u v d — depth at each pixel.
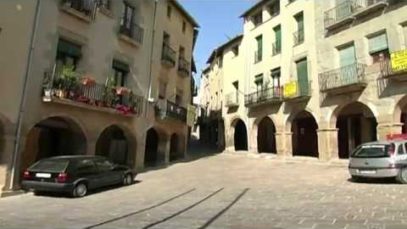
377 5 19.45
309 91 23.81
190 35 28.72
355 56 20.89
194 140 48.78
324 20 23.16
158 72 22.75
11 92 13.27
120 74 19.53
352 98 20.70
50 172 12.50
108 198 12.27
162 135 24.25
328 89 21.78
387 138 16.36
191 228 7.34
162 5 23.67
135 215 8.97
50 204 11.10
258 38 30.81
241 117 31.59
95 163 13.87
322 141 22.56
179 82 26.38
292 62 25.92
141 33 20.73
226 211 9.23
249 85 30.97
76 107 16.06
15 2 13.63
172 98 25.05
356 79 20.05
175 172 19.92
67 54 16.06
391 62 17.77
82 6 16.31
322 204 9.88
